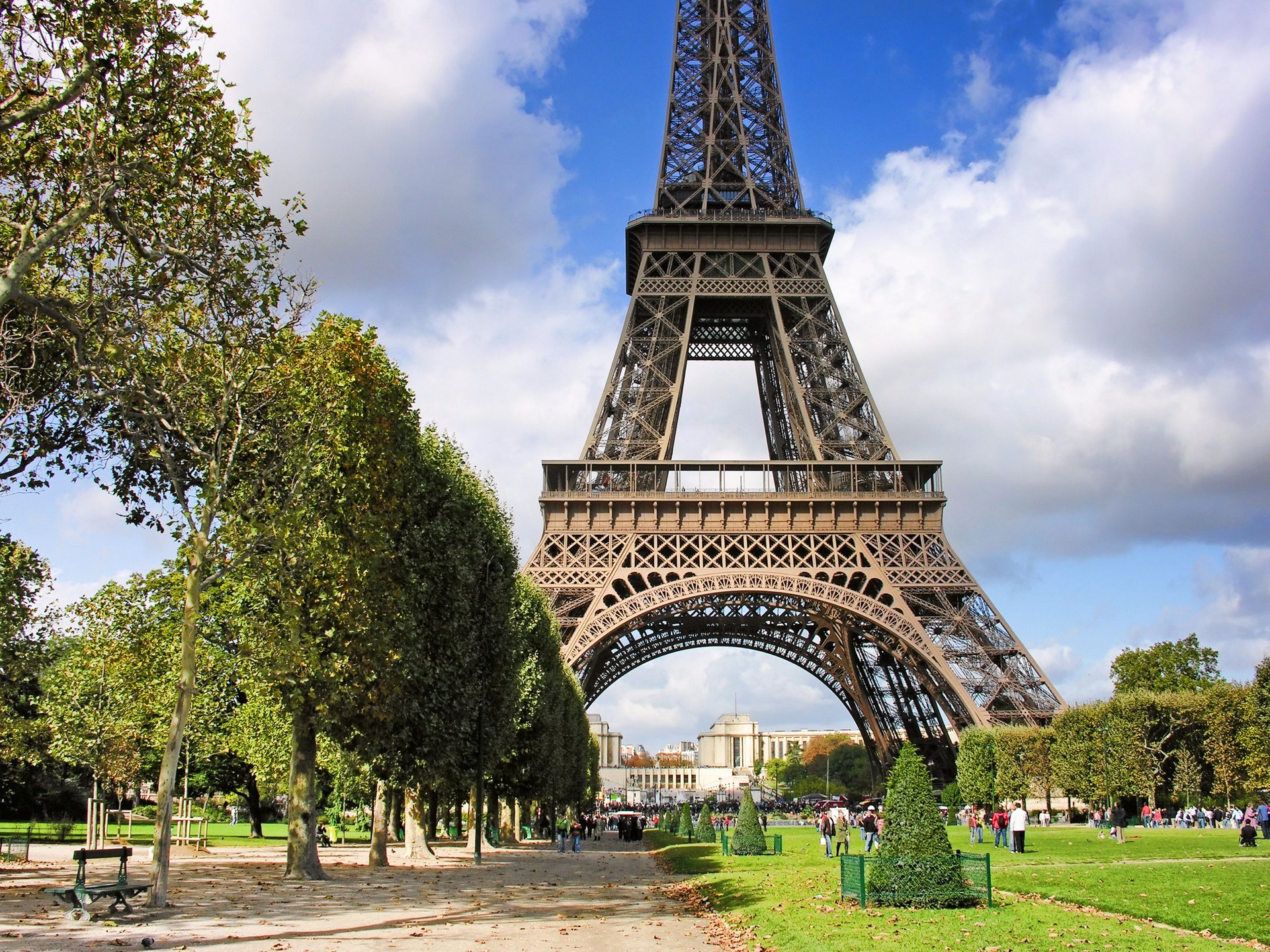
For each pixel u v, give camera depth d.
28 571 70.31
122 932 33.09
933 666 115.75
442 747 62.69
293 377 46.19
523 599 93.44
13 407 39.94
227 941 31.25
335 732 57.91
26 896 43.81
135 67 37.19
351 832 139.12
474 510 72.75
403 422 59.94
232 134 39.88
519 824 141.25
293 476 47.19
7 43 35.78
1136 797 118.31
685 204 145.00
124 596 77.19
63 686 78.88
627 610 115.12
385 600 52.72
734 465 125.00
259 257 42.78
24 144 37.69
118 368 41.94
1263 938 33.09
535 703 91.62
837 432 128.88
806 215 143.25
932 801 41.78
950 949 30.09
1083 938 32.16
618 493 122.38
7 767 113.81
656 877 63.75
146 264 41.50
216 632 61.12
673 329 135.00
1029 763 119.25
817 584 116.69
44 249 34.91
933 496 122.81
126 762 80.62
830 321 136.75
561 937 34.19
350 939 32.34
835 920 36.72
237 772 112.12
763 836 82.81
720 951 31.83
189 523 41.31
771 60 154.62
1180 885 46.94
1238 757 112.88
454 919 38.19
